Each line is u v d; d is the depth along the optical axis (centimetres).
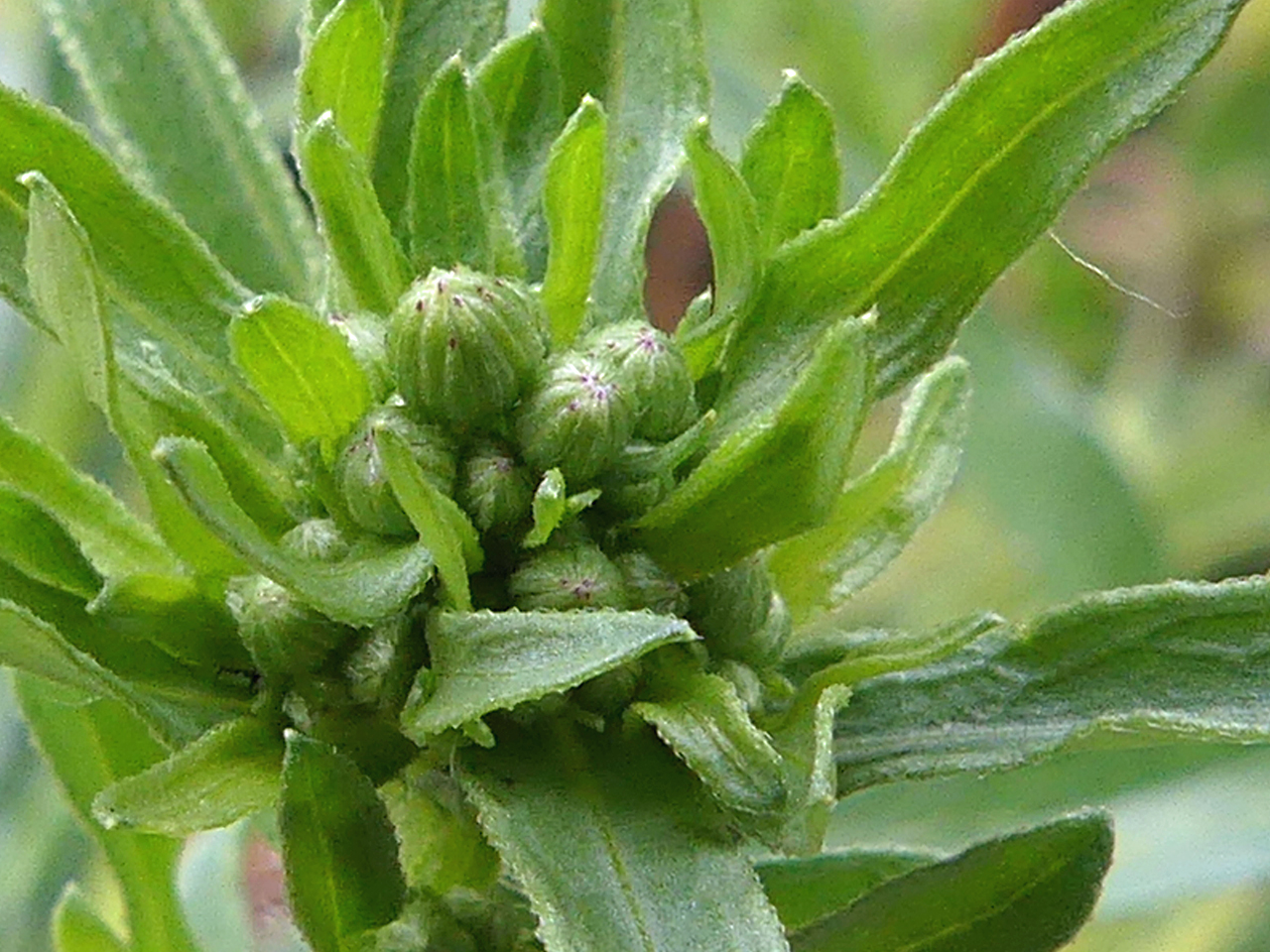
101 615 12
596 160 12
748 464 12
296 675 12
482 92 13
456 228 13
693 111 13
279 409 12
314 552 12
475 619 11
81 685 12
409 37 13
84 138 12
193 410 12
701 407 13
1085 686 13
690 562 12
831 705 11
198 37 14
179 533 12
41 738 14
